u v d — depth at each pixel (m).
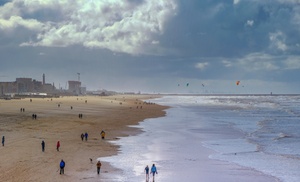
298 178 34.25
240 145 53.28
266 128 77.19
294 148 50.78
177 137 61.28
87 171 34.91
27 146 46.03
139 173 35.16
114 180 32.16
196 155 45.16
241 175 35.31
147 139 57.97
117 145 51.06
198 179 33.69
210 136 63.22
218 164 40.03
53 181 30.61
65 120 78.25
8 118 74.94
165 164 39.72
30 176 31.73
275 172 36.47
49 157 40.03
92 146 48.97
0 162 36.62
